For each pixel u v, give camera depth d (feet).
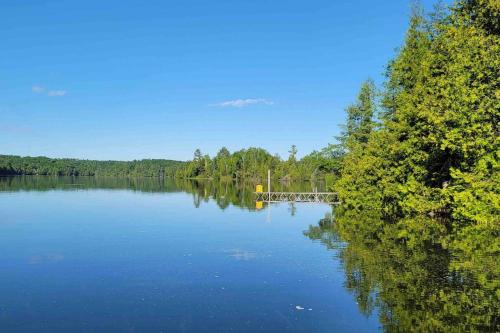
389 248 55.77
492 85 66.39
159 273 46.80
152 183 387.14
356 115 162.20
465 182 71.26
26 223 89.81
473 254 50.01
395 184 90.22
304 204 144.46
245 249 60.08
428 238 61.52
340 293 38.50
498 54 65.46
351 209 119.75
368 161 102.53
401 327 29.94
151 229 81.05
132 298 38.06
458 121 65.77
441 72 80.69
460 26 76.48
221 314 33.86
